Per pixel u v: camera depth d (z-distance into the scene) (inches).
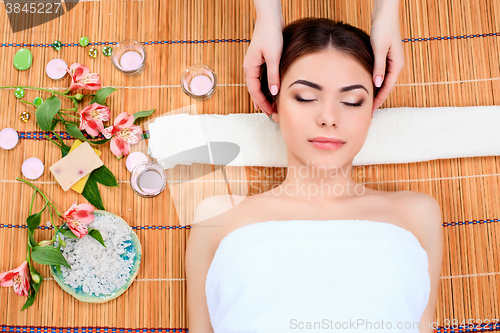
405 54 51.0
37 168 48.5
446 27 51.1
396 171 49.4
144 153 48.8
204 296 39.6
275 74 37.2
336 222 34.6
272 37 37.4
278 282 32.1
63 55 50.8
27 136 49.0
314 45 35.8
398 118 47.5
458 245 48.8
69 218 43.7
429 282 35.9
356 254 32.7
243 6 51.5
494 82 50.1
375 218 38.2
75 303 47.6
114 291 45.8
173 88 50.3
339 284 31.7
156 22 51.3
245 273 33.0
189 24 51.3
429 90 50.3
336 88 35.2
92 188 47.6
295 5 51.7
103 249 45.8
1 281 43.3
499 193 49.1
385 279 32.0
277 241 33.6
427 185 49.4
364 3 51.7
